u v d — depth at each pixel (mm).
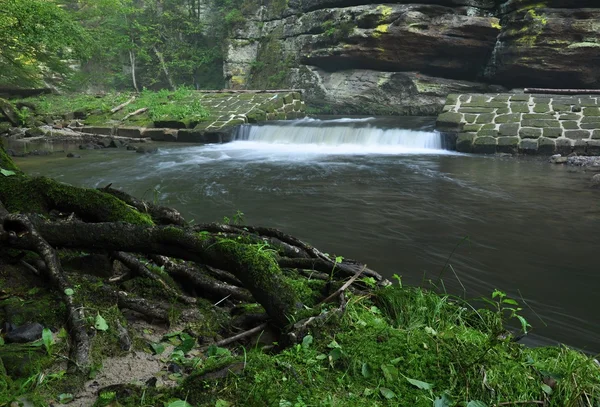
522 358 2760
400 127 17578
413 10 23000
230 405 2330
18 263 3494
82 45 21641
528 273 5598
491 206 8773
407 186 10531
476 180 11148
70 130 21031
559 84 20578
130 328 3094
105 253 3789
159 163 14203
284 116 22266
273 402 2320
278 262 3961
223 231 4207
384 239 6832
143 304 3297
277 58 29391
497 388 2480
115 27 34844
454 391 2461
